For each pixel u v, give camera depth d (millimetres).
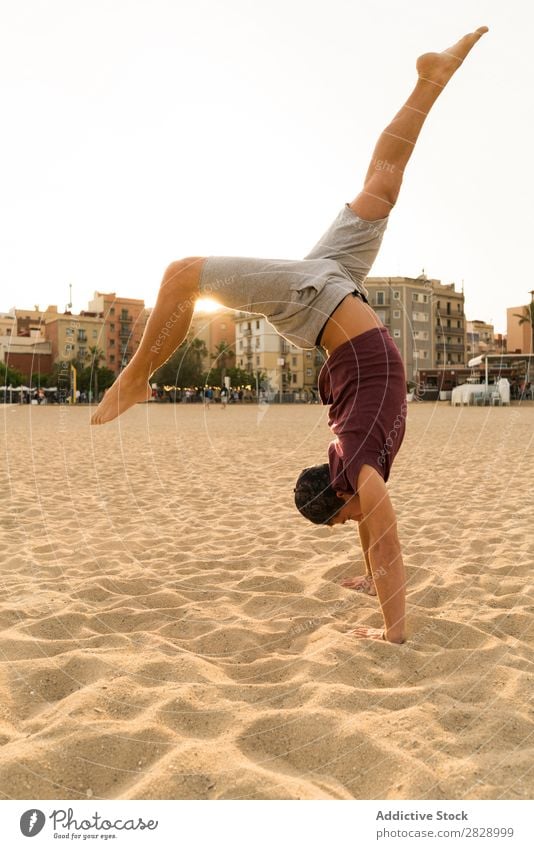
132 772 1616
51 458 9492
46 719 1880
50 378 41500
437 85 2379
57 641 2471
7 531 4582
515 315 40750
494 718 1838
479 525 4637
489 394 30594
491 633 2559
